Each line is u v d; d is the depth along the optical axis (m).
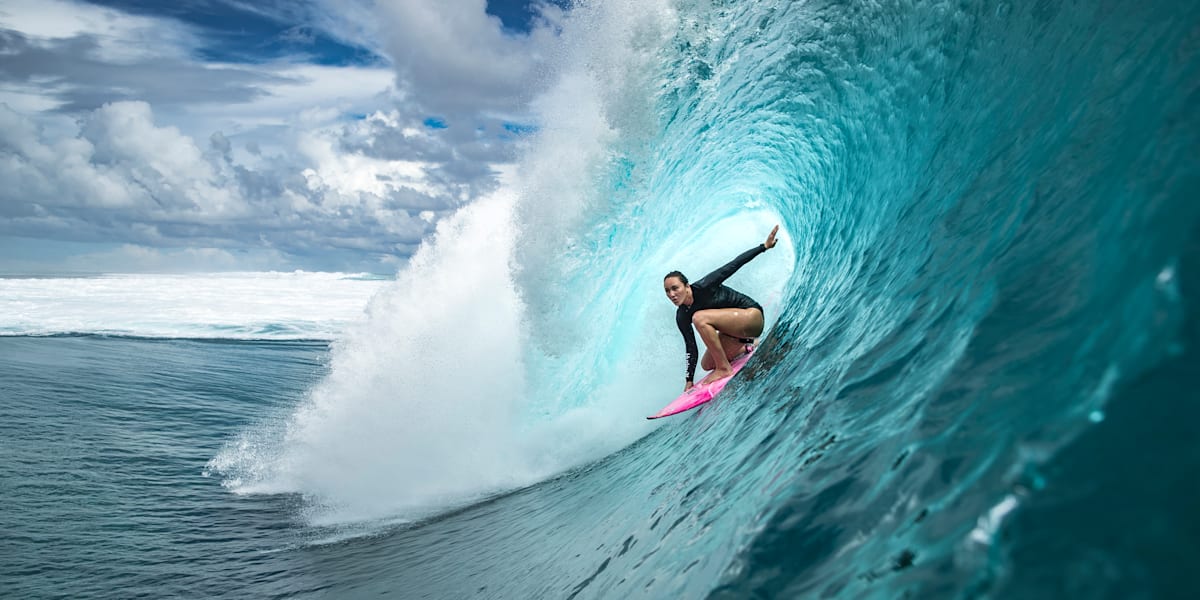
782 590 1.40
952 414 1.45
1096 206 1.59
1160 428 0.90
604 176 6.47
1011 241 1.93
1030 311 1.52
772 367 3.97
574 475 5.22
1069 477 0.96
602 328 6.84
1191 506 0.79
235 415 9.23
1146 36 2.01
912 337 2.15
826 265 4.85
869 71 4.80
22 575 4.29
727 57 5.95
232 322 21.56
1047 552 0.88
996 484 1.09
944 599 0.96
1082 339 1.24
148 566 4.51
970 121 3.34
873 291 3.20
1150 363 1.00
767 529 1.65
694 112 6.28
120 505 5.66
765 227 7.09
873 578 1.17
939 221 2.85
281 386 11.71
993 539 0.98
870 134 4.78
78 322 20.00
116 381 11.19
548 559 3.31
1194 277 1.06
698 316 4.77
